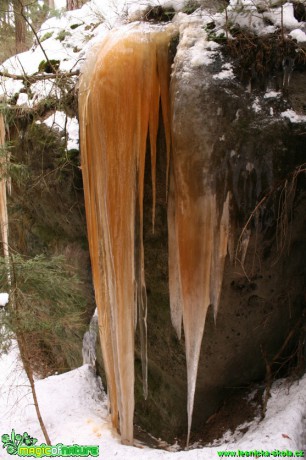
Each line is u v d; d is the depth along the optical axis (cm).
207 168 294
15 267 317
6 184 550
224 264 311
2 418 414
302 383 342
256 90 296
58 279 331
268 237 312
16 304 316
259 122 292
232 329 338
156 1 345
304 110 299
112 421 389
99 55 328
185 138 293
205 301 311
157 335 375
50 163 478
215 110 289
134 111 313
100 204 345
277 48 294
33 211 567
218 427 369
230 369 362
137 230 338
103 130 323
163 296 362
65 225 508
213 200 298
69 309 354
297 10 315
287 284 344
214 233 303
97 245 363
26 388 455
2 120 535
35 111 491
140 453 336
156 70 310
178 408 384
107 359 378
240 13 301
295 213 314
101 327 374
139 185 325
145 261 365
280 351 367
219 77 290
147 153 331
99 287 370
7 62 611
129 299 345
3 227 583
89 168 351
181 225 310
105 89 314
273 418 320
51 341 443
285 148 294
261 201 295
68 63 511
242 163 294
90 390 452
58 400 432
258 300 337
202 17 309
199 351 319
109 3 523
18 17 529
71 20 594
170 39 308
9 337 325
